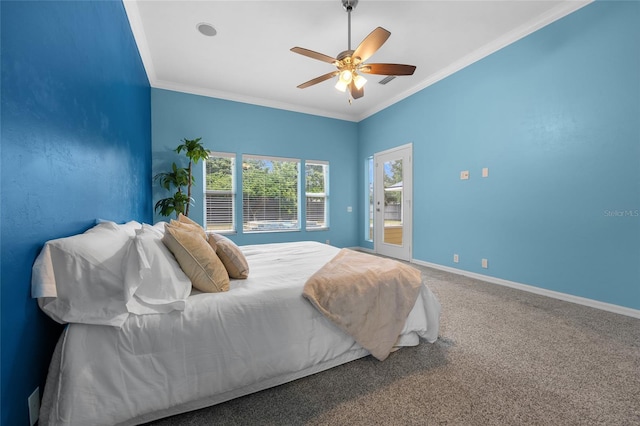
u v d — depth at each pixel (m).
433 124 4.05
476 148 3.44
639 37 2.16
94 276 1.13
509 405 1.29
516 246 3.05
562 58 2.62
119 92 2.13
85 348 1.05
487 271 3.36
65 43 1.23
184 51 3.28
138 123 2.94
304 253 2.53
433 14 2.68
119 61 2.14
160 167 4.11
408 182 4.53
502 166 3.16
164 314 1.21
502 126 3.15
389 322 1.70
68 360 1.02
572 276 2.60
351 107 5.20
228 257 1.67
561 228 2.67
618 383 1.43
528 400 1.32
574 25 2.52
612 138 2.32
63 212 1.21
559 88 2.64
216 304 1.32
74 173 1.32
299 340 1.45
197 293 1.43
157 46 3.17
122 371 1.09
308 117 5.25
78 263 1.10
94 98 1.58
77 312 1.07
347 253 2.41
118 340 1.10
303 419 1.22
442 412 1.25
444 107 3.87
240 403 1.31
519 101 2.97
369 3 2.52
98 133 1.65
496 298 2.73
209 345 1.23
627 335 1.94
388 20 2.75
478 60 3.38
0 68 0.81
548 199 2.76
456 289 3.03
